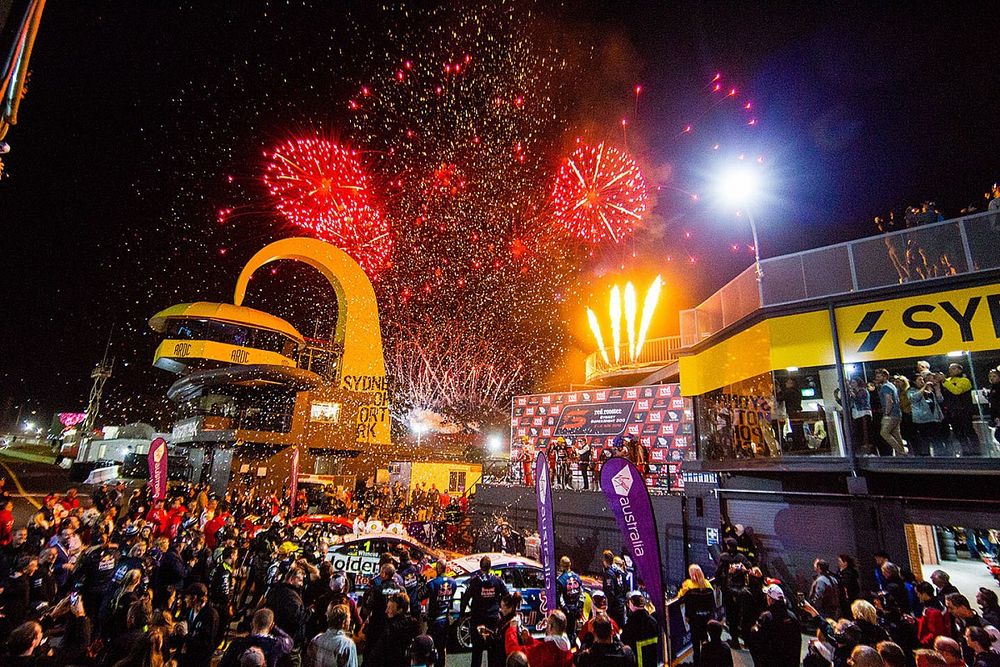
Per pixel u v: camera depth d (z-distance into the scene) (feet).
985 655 16.02
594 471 55.16
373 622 22.03
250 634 16.14
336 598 23.57
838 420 37.76
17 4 9.20
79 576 25.43
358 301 129.59
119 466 114.52
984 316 33.86
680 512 47.16
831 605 33.42
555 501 55.31
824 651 17.72
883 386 36.32
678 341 77.92
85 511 47.26
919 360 35.65
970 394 33.53
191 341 115.24
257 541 34.35
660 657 21.13
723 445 47.55
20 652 13.70
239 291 122.21
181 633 19.49
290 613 21.62
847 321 38.65
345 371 121.90
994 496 32.96
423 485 104.32
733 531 40.75
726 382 47.21
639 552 22.49
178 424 122.01
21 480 105.81
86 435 176.24
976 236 35.35
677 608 25.09
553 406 73.51
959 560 50.70
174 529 42.16
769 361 41.32
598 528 51.06
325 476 103.50
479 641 22.62
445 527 62.13
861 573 35.19
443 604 24.93
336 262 131.23
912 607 26.66
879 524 35.40
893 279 37.65
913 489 35.60
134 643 15.35
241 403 113.29
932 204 39.32
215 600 27.73
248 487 93.45
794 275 41.75
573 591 26.89
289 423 103.81
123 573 23.76
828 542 37.40
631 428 67.05
